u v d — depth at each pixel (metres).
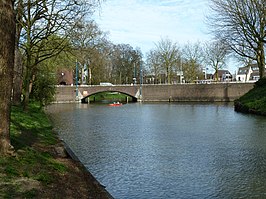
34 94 32.06
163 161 13.32
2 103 7.57
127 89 73.81
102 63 84.19
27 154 8.73
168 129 23.45
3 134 7.70
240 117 30.69
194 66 86.62
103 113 40.16
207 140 18.16
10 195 5.80
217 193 9.31
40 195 6.18
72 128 24.62
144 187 10.00
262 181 10.29
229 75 131.38
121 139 19.12
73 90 71.50
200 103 61.44
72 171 9.17
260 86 39.66
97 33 55.38
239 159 13.30
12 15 7.49
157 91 72.62
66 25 22.02
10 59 7.54
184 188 9.83
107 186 10.12
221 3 47.19
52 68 34.50
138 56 107.31
